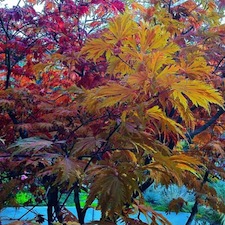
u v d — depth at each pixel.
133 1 1.12
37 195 0.91
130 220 0.56
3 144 0.79
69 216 0.81
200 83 0.43
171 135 0.73
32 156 0.62
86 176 0.52
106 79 0.81
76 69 0.92
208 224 1.51
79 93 0.69
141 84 0.46
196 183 0.94
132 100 0.48
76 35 0.94
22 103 0.84
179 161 0.53
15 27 0.95
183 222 1.50
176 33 1.00
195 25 1.09
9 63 0.95
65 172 0.50
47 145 0.57
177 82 0.44
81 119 0.73
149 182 0.84
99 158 0.58
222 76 0.99
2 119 0.91
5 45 0.91
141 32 0.50
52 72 1.02
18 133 0.89
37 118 0.86
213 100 0.44
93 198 0.46
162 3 1.10
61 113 0.74
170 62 0.48
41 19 0.91
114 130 0.54
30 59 0.98
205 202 0.98
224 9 1.10
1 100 0.81
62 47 0.90
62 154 0.60
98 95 0.47
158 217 0.59
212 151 1.03
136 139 0.50
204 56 0.89
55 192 0.78
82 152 0.55
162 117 0.48
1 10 0.89
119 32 0.55
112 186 0.45
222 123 1.08
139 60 0.49
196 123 1.03
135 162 0.53
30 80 1.04
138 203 0.61
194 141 1.09
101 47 0.57
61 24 0.93
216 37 0.96
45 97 0.91
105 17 1.04
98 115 0.65
